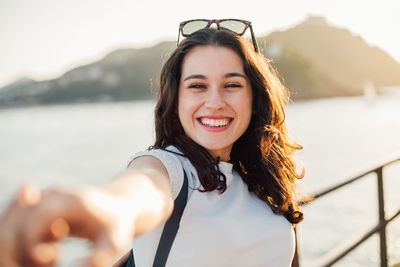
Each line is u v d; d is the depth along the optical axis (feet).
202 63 4.87
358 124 229.04
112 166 148.56
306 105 462.19
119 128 336.08
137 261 4.59
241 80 5.02
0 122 560.20
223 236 4.52
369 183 70.28
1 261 1.26
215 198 4.73
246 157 5.67
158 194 2.71
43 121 523.70
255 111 5.64
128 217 1.79
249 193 5.27
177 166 4.52
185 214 4.43
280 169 5.68
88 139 256.73
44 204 1.37
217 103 4.77
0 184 121.70
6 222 1.30
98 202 1.59
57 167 151.33
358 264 31.94
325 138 170.30
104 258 1.45
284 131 6.17
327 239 46.55
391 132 180.14
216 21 5.28
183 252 4.37
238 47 5.00
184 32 5.24
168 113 5.14
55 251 1.36
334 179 8.39
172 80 5.10
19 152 207.51
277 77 6.29
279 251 4.99
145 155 4.58
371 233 9.56
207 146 4.83
